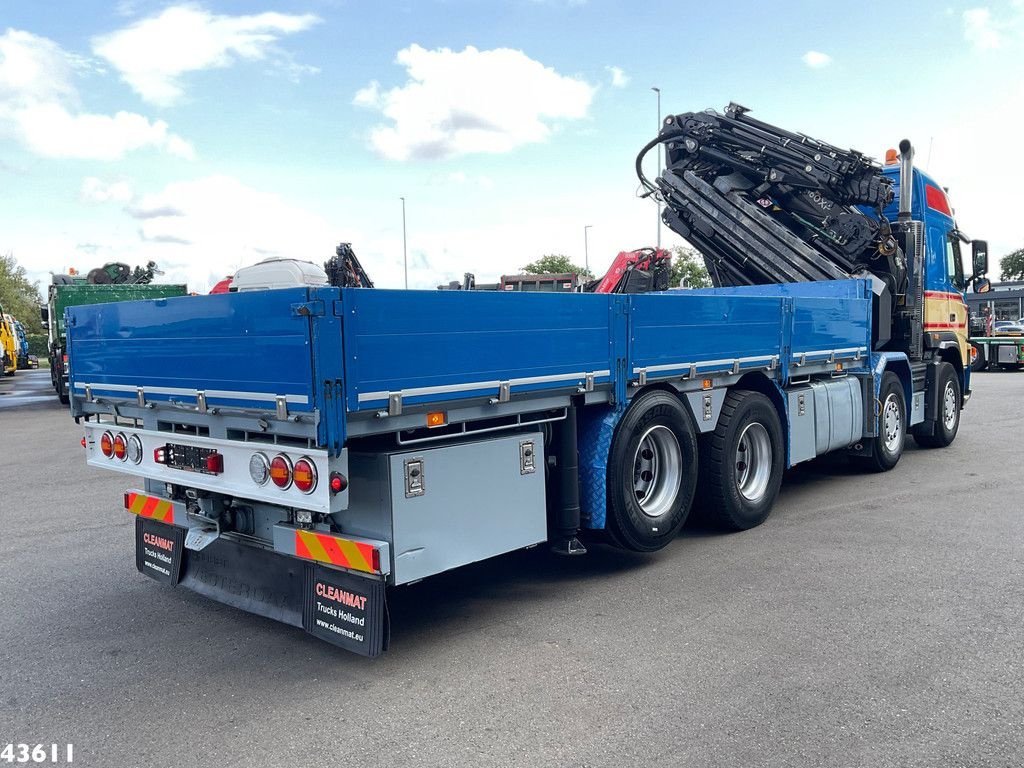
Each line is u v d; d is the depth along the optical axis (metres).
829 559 5.55
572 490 4.84
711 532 6.38
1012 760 2.98
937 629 4.25
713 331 5.73
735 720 3.30
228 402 3.85
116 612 4.85
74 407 5.13
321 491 3.52
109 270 19.77
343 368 3.42
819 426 7.29
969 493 7.64
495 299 4.08
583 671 3.83
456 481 4.03
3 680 3.89
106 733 3.34
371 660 4.05
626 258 10.77
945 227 10.08
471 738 3.22
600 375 4.76
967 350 11.05
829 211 8.66
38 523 7.20
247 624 4.62
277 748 3.19
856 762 2.97
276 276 6.20
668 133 9.48
